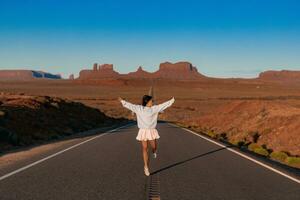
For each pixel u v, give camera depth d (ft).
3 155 46.47
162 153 49.01
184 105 348.59
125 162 40.40
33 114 90.79
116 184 29.22
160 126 115.24
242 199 25.11
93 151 50.01
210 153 49.44
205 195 26.03
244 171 35.94
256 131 80.74
